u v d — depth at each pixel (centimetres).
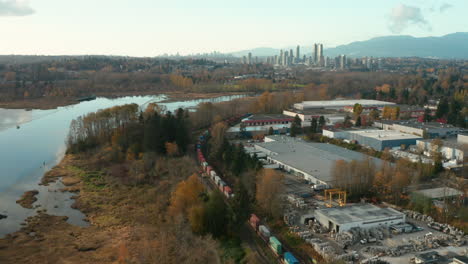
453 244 9544
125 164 16562
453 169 15225
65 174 15875
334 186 13150
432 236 9869
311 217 11169
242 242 9994
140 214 11844
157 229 10738
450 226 10438
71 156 18450
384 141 18200
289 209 11800
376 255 9038
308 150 17838
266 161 16575
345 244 9450
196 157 17612
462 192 12681
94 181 15000
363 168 12738
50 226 11100
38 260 9181
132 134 18750
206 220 10225
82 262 9094
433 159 15938
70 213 12119
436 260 8556
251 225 10981
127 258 9200
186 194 11450
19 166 17238
